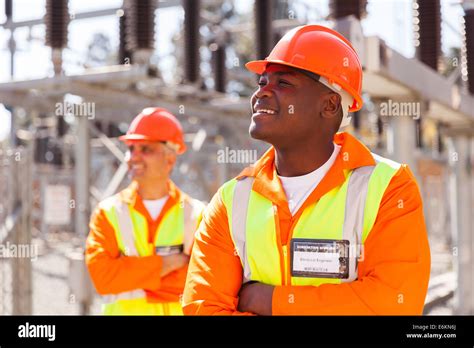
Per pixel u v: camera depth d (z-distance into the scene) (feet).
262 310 6.89
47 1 19.34
